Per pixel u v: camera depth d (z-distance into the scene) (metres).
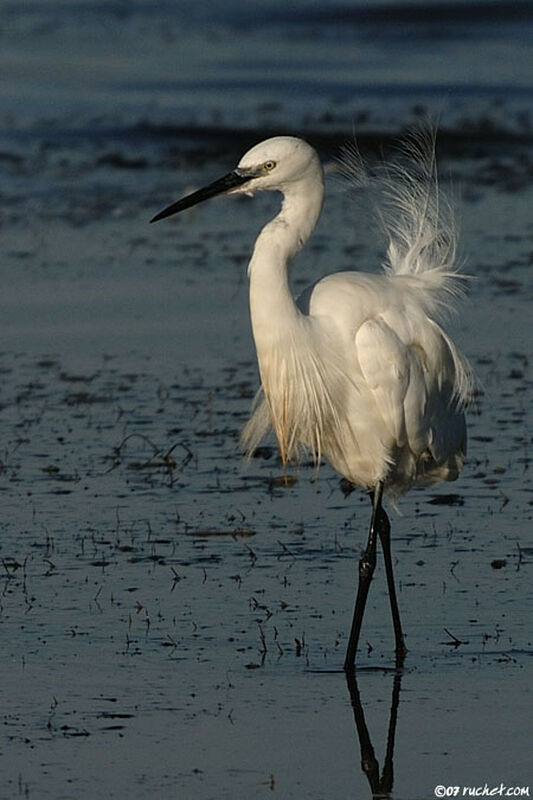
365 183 12.81
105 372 17.53
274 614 11.34
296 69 38.12
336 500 13.83
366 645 10.91
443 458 12.00
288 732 9.50
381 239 13.20
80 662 10.46
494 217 24.69
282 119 32.16
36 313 19.69
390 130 30.73
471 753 9.20
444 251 12.25
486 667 10.49
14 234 23.81
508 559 12.28
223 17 45.66
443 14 44.44
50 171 28.33
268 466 14.77
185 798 8.60
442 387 11.77
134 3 48.16
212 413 16.12
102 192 26.81
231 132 31.06
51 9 47.19
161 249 22.88
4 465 14.60
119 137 31.02
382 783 8.83
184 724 9.57
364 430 11.42
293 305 11.06
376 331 11.12
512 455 14.79
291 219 11.15
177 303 20.09
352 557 12.41
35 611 11.30
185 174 28.14
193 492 13.95
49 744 9.24
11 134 31.20
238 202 26.59
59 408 16.36
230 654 10.66
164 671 10.37
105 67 38.22
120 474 14.40
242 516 13.34
